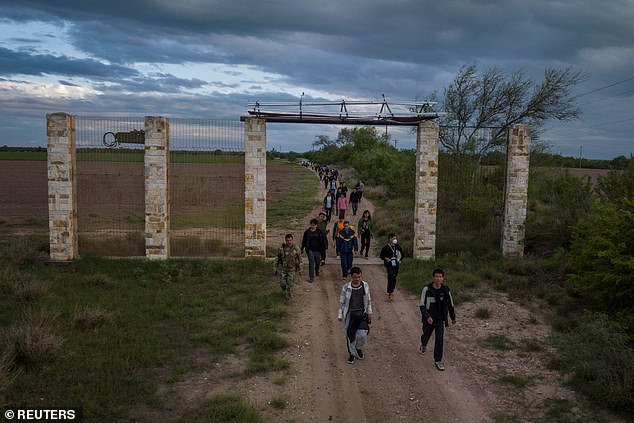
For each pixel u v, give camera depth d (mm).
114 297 11594
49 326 8992
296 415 6828
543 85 24562
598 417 6793
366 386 7816
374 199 36719
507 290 12883
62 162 15219
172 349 8844
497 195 17984
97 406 6551
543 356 8953
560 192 21000
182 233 21234
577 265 11180
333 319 10984
